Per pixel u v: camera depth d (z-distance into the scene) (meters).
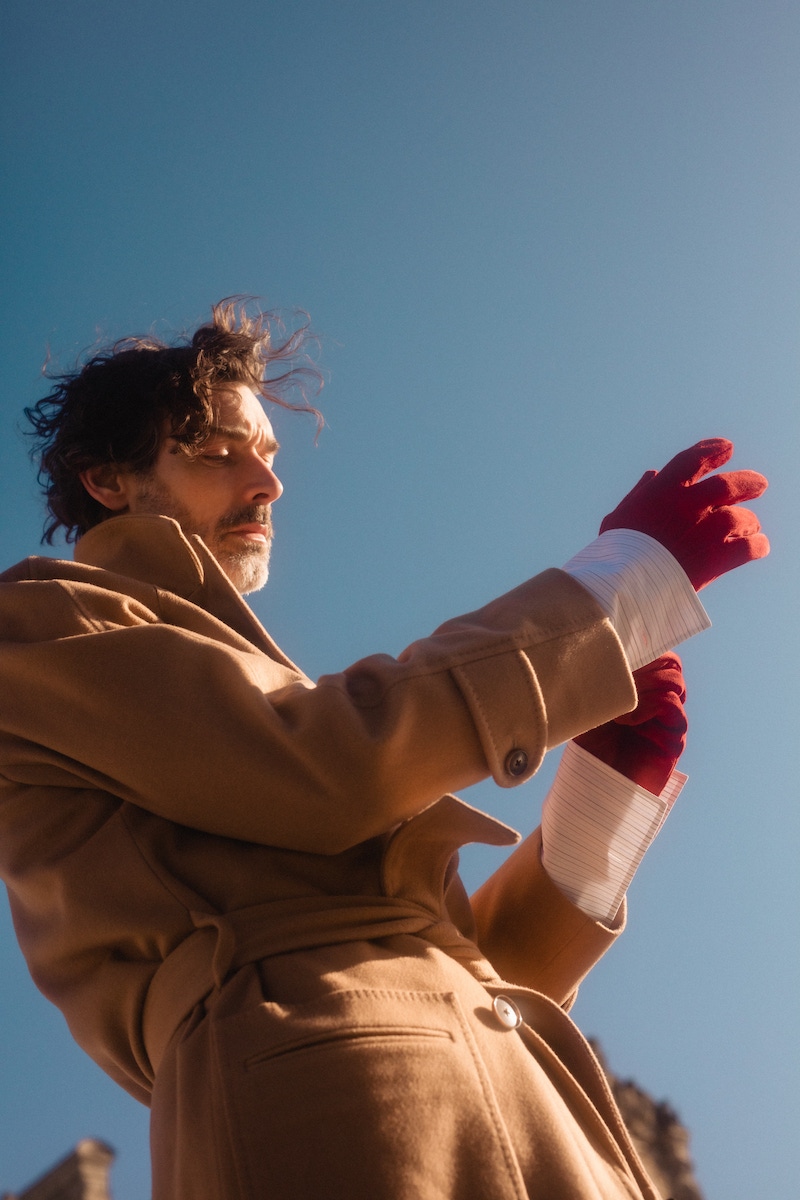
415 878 1.80
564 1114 1.57
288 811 1.65
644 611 1.83
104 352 2.90
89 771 1.78
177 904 1.67
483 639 1.72
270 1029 1.45
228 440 2.54
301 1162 1.36
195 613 1.99
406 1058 1.45
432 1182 1.38
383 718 1.65
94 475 2.63
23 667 1.78
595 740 2.10
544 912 2.12
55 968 1.78
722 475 1.93
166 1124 1.54
